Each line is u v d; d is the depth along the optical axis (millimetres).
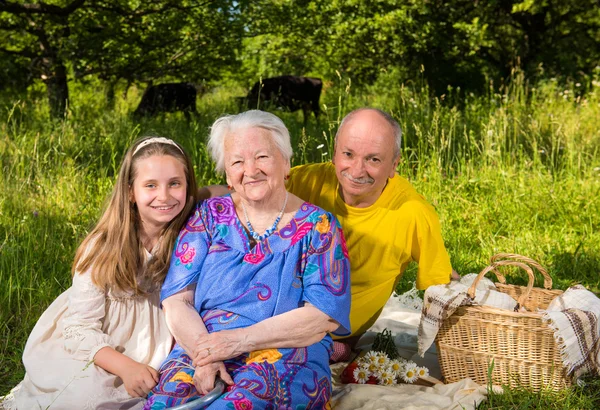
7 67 12086
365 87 15352
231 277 2861
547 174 7379
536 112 10062
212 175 6887
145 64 12656
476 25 15898
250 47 17250
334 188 3576
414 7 15453
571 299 3486
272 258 2869
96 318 3029
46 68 11422
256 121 2863
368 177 3316
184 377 2758
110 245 2996
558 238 5891
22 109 10102
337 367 3686
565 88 13688
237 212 2971
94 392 2908
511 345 3307
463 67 16703
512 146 8367
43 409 2930
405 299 4867
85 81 12758
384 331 3676
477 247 5859
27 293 4516
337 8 14727
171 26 12180
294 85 12688
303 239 2883
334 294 2859
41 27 11312
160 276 3037
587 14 18484
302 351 2830
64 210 5992
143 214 3020
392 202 3486
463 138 8688
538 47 17953
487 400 3275
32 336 3129
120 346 3066
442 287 3420
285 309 2846
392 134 3314
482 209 6570
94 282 2984
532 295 3768
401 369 3506
